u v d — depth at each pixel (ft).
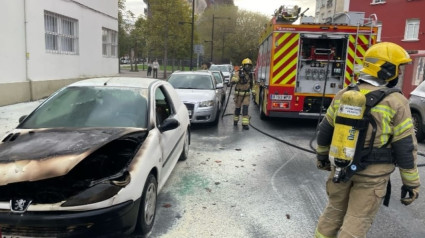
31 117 14.16
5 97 36.63
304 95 29.76
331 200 9.48
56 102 14.94
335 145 8.38
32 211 9.56
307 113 29.99
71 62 50.72
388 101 8.27
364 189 8.54
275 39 29.01
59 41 47.83
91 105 14.62
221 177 17.88
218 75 51.78
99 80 16.88
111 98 15.02
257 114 40.52
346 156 8.21
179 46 99.96
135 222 10.91
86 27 55.36
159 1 91.35
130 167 11.04
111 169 11.47
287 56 29.19
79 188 10.18
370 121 8.29
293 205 14.71
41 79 43.16
